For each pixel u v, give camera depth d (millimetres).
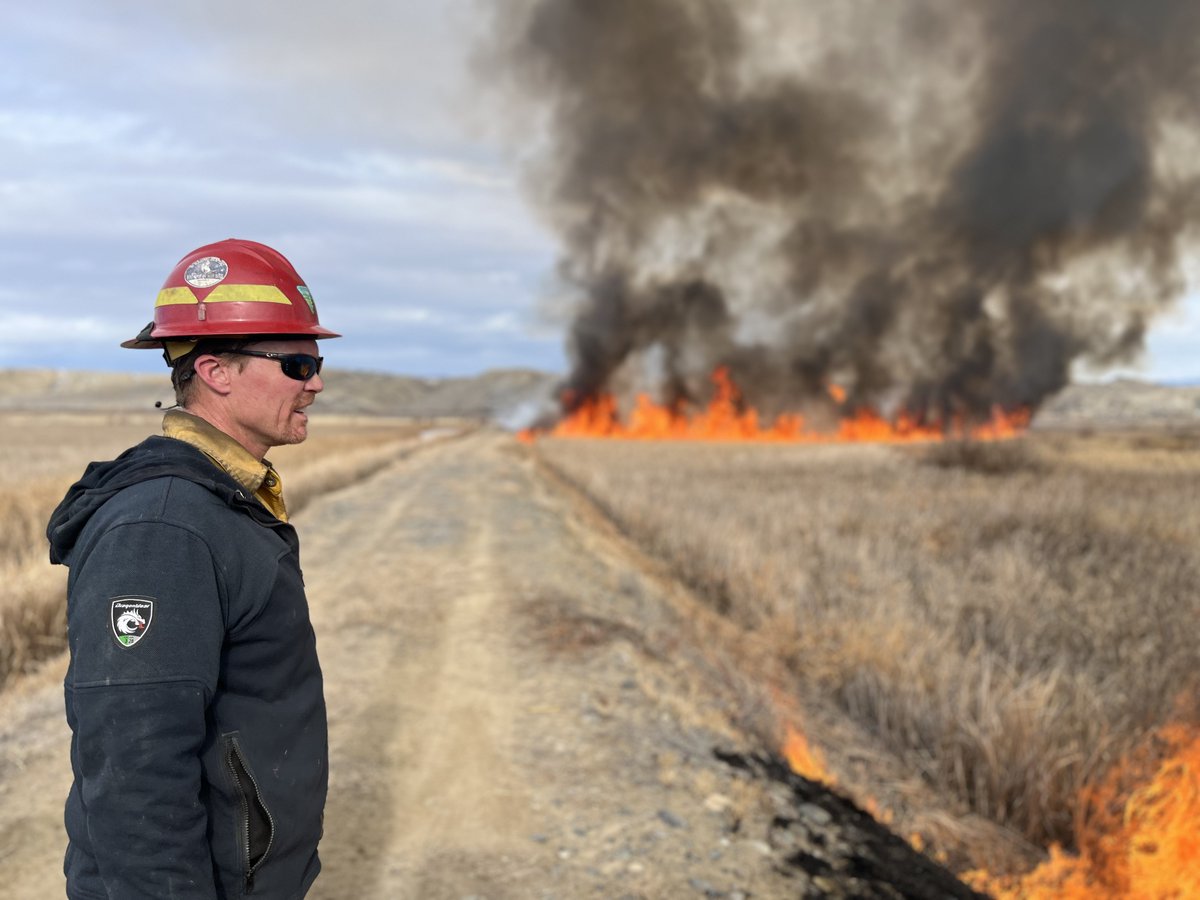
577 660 6285
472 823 3848
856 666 6379
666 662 6434
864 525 12117
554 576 9445
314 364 1627
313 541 12141
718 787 4297
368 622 7469
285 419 1617
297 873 1535
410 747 4723
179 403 1596
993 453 21172
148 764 1215
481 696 5543
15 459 25906
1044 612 7613
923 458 23422
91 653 1247
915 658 6105
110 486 1380
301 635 1533
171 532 1309
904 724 5426
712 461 27844
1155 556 9625
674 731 5027
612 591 8984
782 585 8625
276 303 1547
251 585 1410
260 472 1567
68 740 4691
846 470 22484
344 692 5637
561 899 3234
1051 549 10453
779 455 31703
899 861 3730
